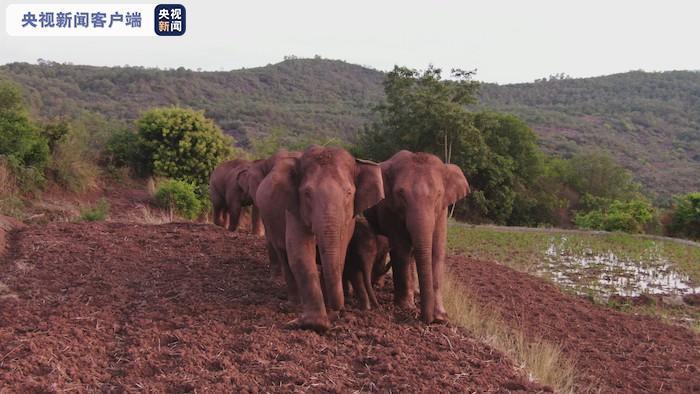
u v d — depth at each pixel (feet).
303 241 29.78
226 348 26.05
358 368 25.09
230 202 60.23
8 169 66.49
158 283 36.17
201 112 89.04
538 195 147.95
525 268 61.26
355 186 30.07
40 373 22.95
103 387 22.30
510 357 27.99
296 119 255.50
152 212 75.77
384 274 39.78
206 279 37.17
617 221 96.17
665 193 254.47
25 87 206.18
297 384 23.07
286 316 30.73
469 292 43.04
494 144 141.79
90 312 30.58
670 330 40.68
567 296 47.96
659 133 391.65
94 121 99.76
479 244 76.33
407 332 29.63
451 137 130.52
